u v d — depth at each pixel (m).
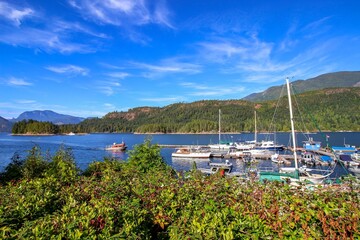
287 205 3.35
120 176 5.35
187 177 4.82
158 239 3.34
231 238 2.59
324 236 2.99
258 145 69.25
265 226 3.06
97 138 133.62
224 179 4.27
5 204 3.47
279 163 43.28
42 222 2.73
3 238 2.43
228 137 123.75
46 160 8.58
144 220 3.27
